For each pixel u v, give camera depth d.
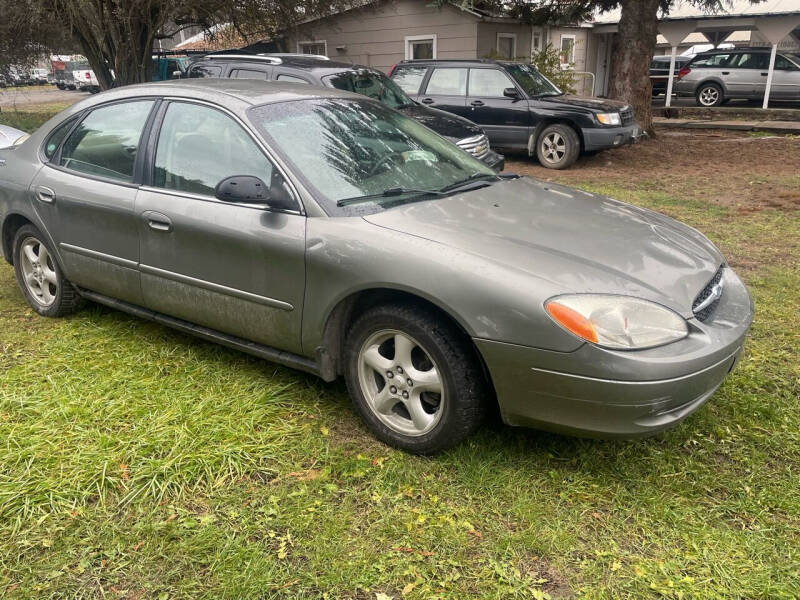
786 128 15.84
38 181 4.27
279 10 14.57
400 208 3.15
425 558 2.43
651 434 2.64
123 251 3.84
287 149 3.29
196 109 3.60
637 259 2.89
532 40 19.72
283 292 3.18
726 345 2.71
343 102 3.88
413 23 17.59
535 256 2.78
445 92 12.24
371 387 3.13
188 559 2.42
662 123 17.94
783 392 3.59
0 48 15.88
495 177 3.90
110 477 2.83
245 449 3.05
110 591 2.28
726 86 20.72
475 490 2.78
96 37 13.25
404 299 2.94
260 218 3.21
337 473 2.91
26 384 3.63
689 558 2.42
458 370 2.78
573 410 2.62
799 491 2.78
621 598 2.25
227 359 3.93
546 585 2.31
